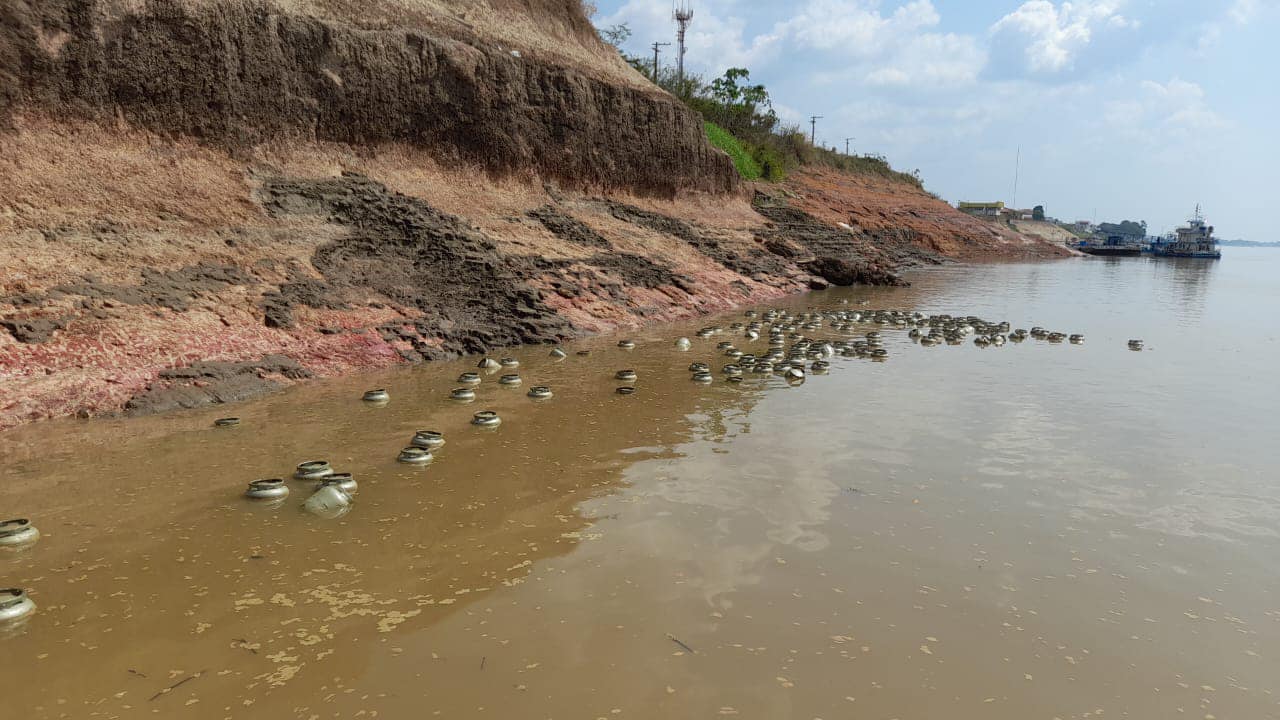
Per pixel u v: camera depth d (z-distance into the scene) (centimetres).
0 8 1329
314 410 1064
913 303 2828
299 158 1834
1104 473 867
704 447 932
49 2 1395
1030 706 438
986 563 625
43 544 630
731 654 482
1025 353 1716
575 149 2775
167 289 1251
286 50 1825
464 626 512
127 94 1509
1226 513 753
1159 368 1557
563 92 2730
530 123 2594
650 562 612
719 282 2642
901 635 511
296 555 619
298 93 1853
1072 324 2311
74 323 1085
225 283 1345
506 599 550
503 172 2456
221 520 686
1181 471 882
